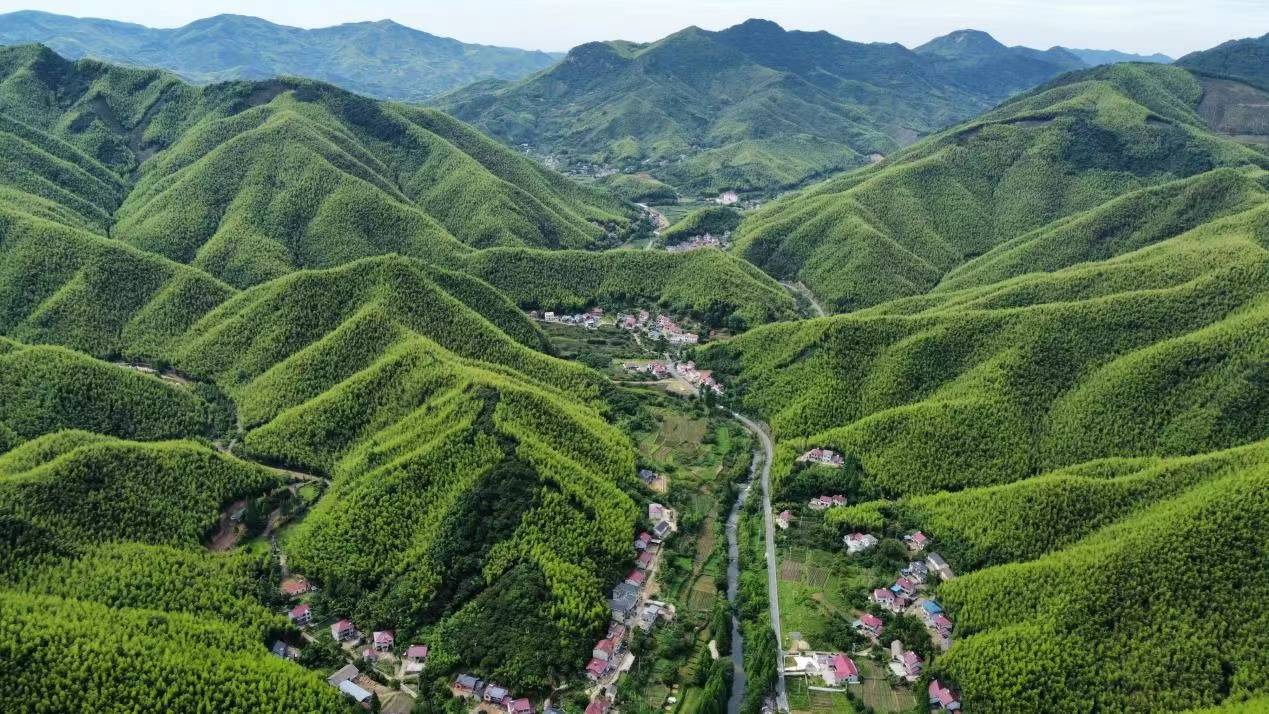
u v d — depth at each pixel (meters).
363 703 151.88
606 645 166.12
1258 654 145.75
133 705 135.75
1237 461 180.88
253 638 163.12
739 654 168.75
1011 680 152.75
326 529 190.62
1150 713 145.50
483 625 167.62
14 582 160.00
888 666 164.88
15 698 132.00
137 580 168.12
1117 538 173.00
